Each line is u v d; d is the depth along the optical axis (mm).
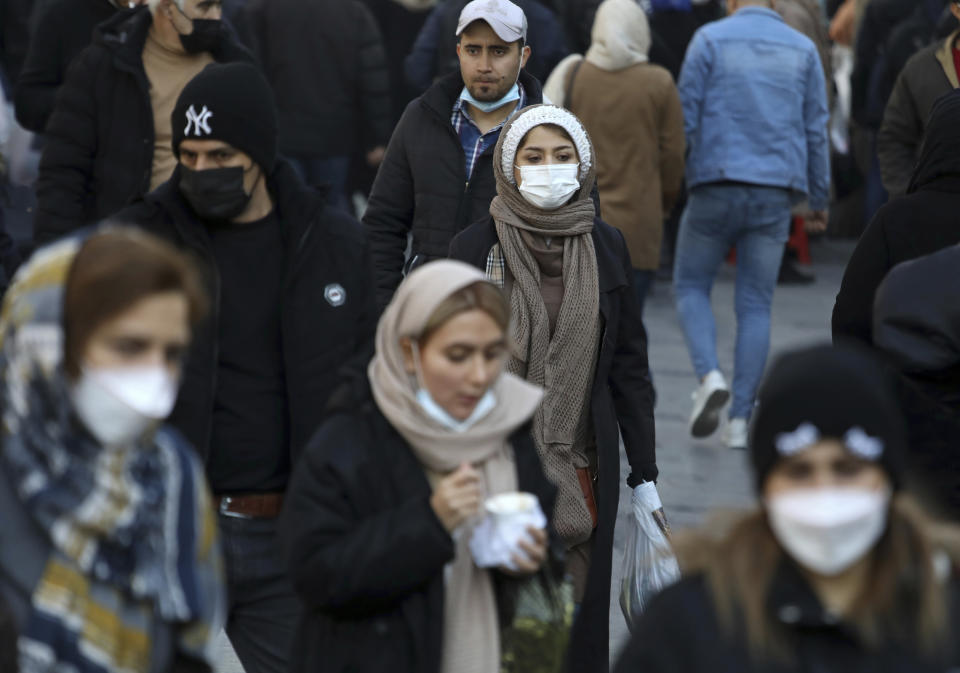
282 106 33906
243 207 13812
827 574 8469
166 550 9078
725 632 8367
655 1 37156
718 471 25688
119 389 8430
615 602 20484
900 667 8289
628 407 16469
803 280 41125
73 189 18531
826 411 8117
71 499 8602
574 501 15609
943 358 13266
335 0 33719
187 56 19031
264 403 13922
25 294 8602
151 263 8453
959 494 13000
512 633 11125
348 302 14047
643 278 27875
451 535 10602
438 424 10891
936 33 34750
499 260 16359
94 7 22906
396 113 39438
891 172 25844
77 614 8695
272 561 13961
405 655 10695
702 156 27469
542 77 32000
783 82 27266
